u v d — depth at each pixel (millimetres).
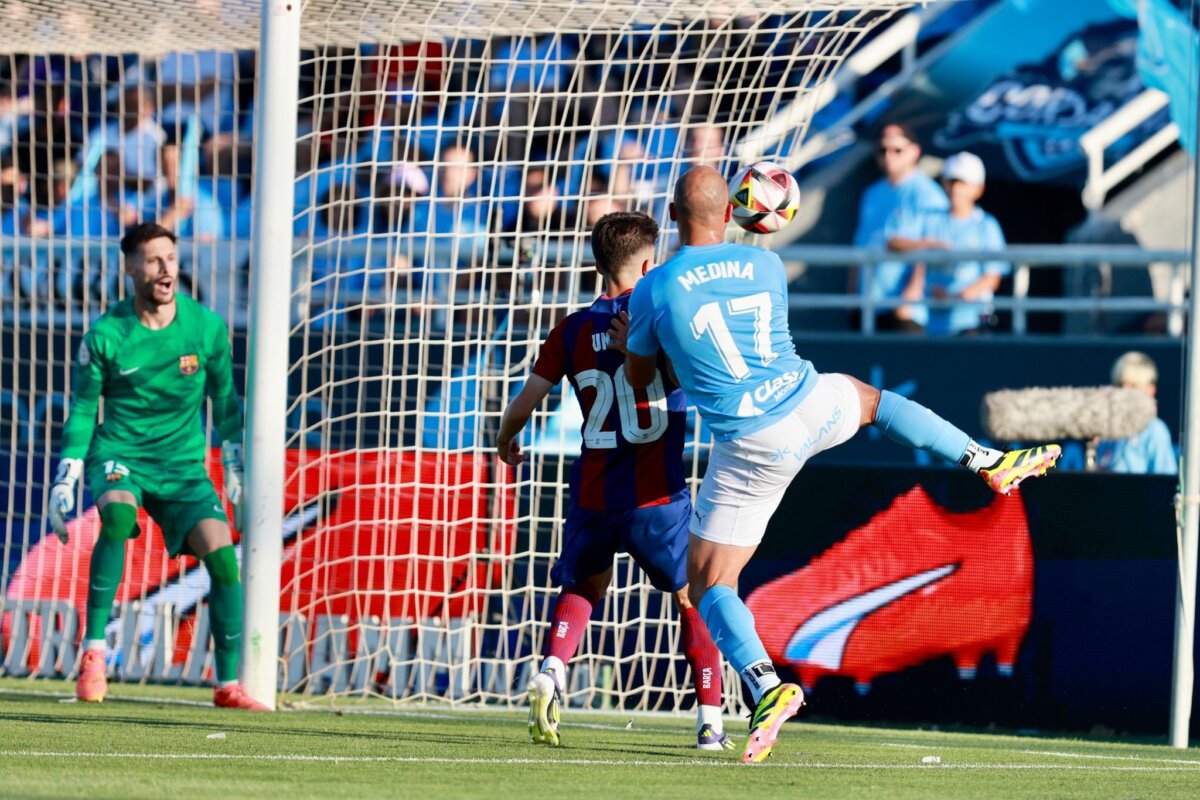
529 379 18078
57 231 44438
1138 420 34438
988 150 47406
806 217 47094
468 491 28672
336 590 28844
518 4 27625
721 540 16328
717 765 16219
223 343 25125
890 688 26625
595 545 17812
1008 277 45281
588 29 28219
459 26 27984
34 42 31219
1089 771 17000
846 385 16594
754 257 16188
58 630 30406
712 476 16375
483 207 39625
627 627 27672
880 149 45938
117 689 28312
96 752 15906
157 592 29922
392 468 29047
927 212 45094
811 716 26859
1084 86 47812
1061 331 46000
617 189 39094
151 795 12438
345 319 33188
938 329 44125
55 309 39250
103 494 24359
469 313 27781
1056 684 26219
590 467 17703
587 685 27812
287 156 23062
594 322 17766
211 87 44719
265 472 23359
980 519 26641
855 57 44969
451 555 28312
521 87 41062
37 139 44938
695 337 15914
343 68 39562
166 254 24000
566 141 41031
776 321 16109
